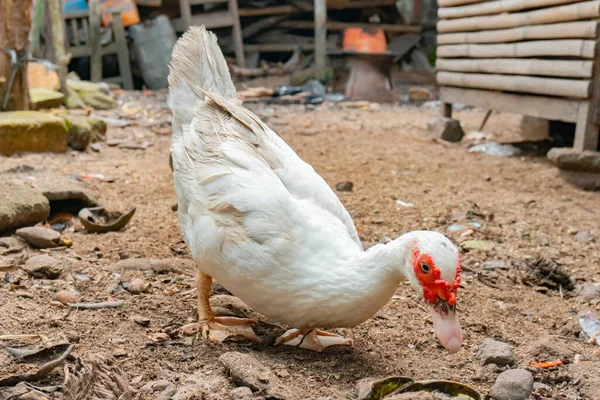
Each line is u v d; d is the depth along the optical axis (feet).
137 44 13.58
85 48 13.28
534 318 3.70
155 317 3.32
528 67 7.13
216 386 2.67
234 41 14.87
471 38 8.13
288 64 15.15
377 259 2.70
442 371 2.97
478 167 7.14
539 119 8.72
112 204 5.27
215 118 3.25
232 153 3.02
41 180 5.54
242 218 2.85
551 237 5.08
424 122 10.25
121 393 2.52
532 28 7.03
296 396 2.61
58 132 6.77
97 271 3.83
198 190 3.02
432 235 2.62
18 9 6.91
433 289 2.54
